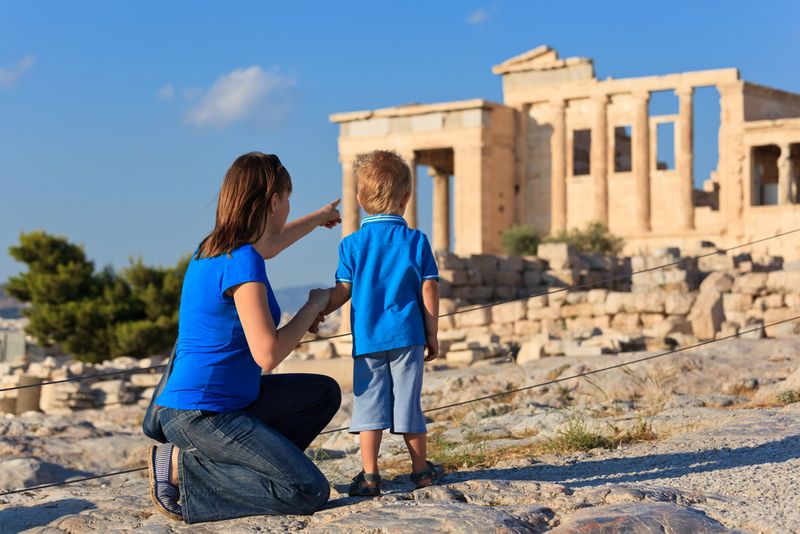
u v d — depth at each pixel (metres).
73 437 15.30
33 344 41.84
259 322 6.07
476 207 51.50
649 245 51.72
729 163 50.41
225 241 6.24
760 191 55.78
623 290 35.44
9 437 14.11
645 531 5.54
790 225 48.47
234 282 6.12
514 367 16.53
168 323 39.31
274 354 6.07
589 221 51.78
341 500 6.62
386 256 6.60
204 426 6.20
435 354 6.69
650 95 52.47
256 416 6.41
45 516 7.40
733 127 50.31
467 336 24.27
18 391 25.70
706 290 22.33
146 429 6.49
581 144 59.12
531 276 33.88
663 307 24.28
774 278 24.02
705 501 6.34
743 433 8.88
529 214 54.78
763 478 6.94
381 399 6.56
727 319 24.03
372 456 6.65
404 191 6.78
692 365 14.30
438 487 6.71
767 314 23.77
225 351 6.23
